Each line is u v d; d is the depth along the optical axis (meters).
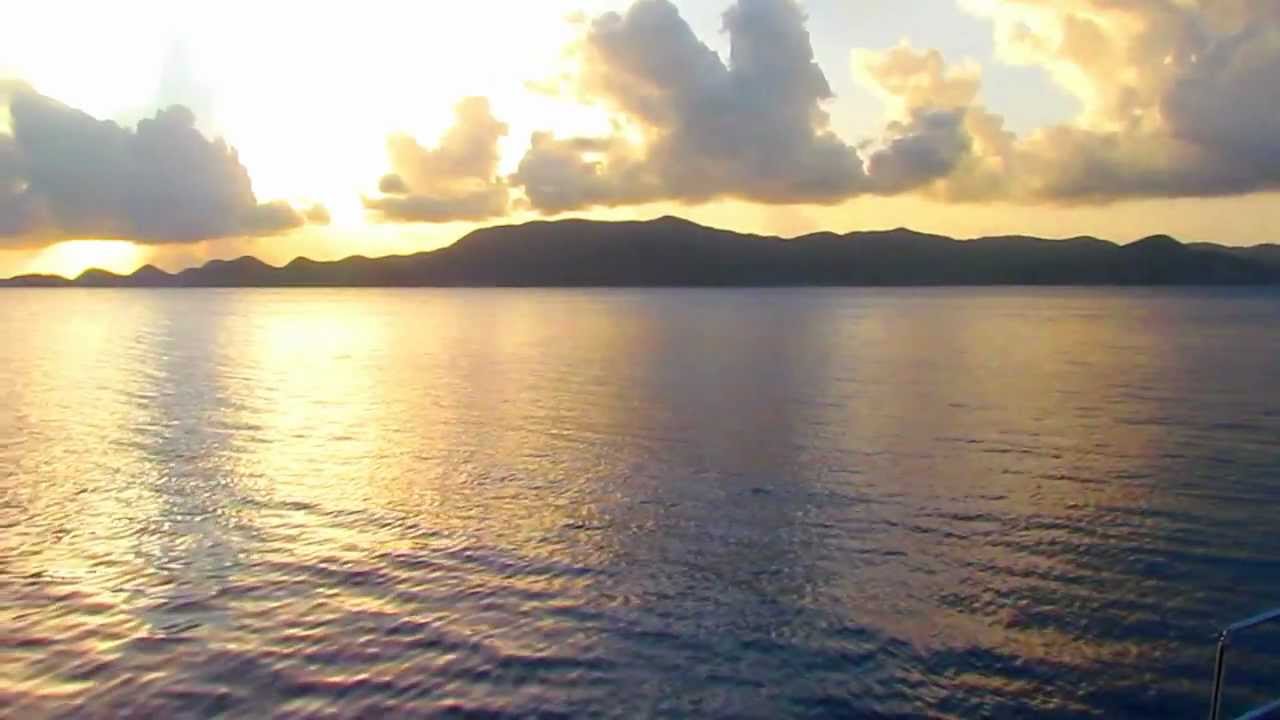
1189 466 29.27
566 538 22.36
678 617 17.53
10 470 30.08
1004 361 63.41
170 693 14.45
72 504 25.62
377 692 14.53
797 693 14.62
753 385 50.94
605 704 14.25
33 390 51.78
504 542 22.05
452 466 30.53
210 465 30.88
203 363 68.88
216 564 20.48
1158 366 58.75
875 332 95.56
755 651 16.08
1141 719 13.88
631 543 21.94
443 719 13.73
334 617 17.47
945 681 15.00
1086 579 19.36
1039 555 20.89
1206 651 16.03
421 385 53.44
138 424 39.53
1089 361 62.62
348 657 15.74
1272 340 79.69
